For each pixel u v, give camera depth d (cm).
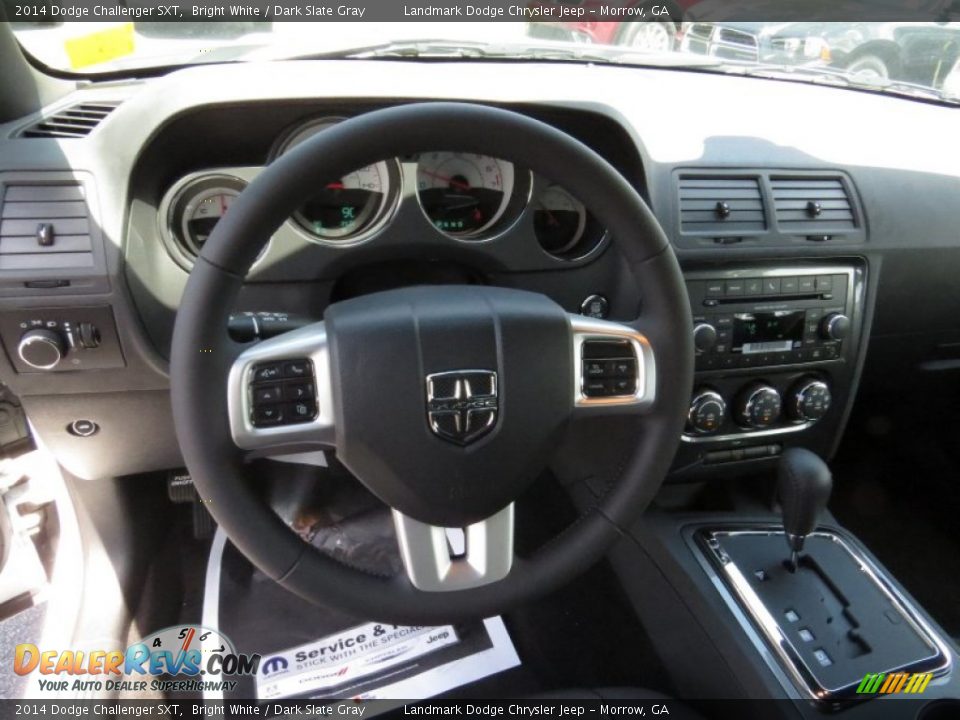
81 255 100
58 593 132
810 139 137
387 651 132
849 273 135
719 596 119
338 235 110
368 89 110
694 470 135
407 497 81
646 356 87
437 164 112
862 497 182
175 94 104
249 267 75
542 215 121
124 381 109
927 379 168
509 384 80
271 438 78
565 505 162
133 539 144
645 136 128
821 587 121
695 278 125
